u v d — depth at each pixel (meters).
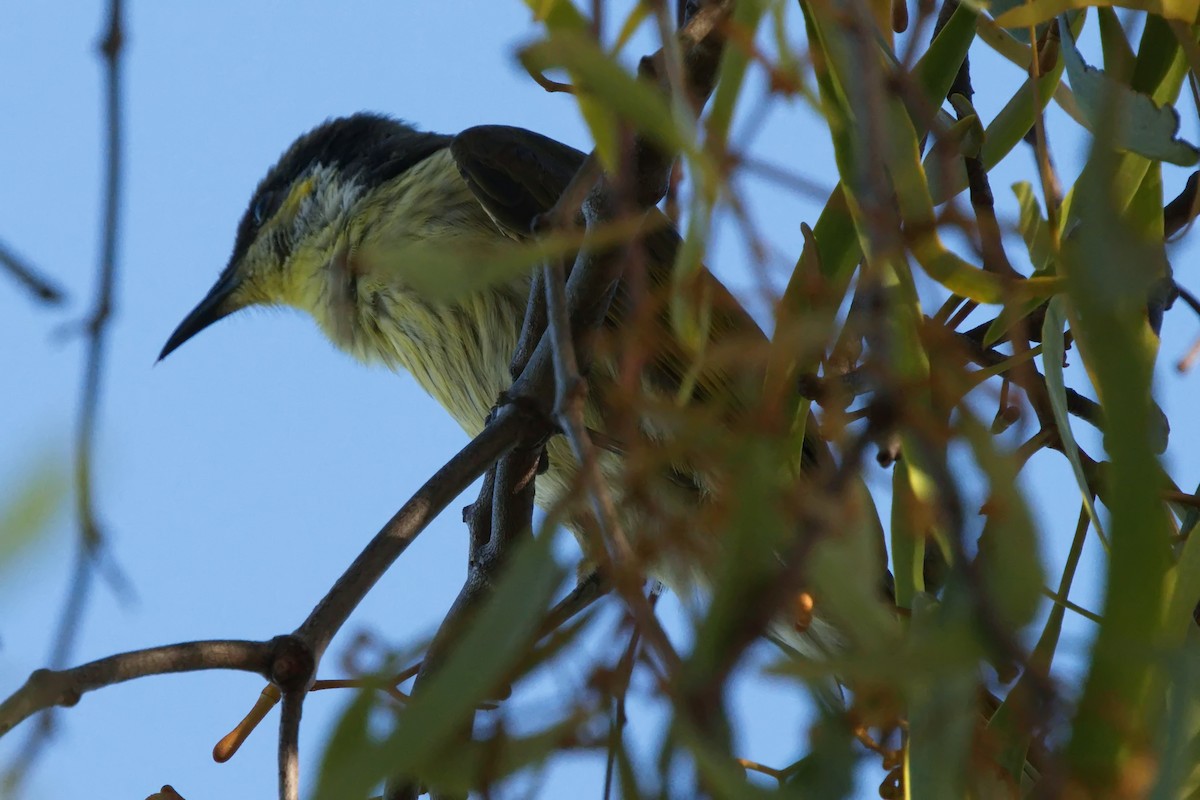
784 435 3.33
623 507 2.76
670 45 2.71
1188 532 3.88
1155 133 3.22
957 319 4.69
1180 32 3.41
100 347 3.14
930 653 2.40
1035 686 2.41
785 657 2.42
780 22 2.75
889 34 3.79
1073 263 2.53
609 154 2.96
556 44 2.66
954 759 2.61
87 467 3.00
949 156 3.11
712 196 2.72
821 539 2.48
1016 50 4.32
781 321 2.76
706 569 2.62
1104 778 2.37
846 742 2.77
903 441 3.16
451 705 2.56
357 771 2.52
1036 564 2.45
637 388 2.90
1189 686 2.38
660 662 2.48
